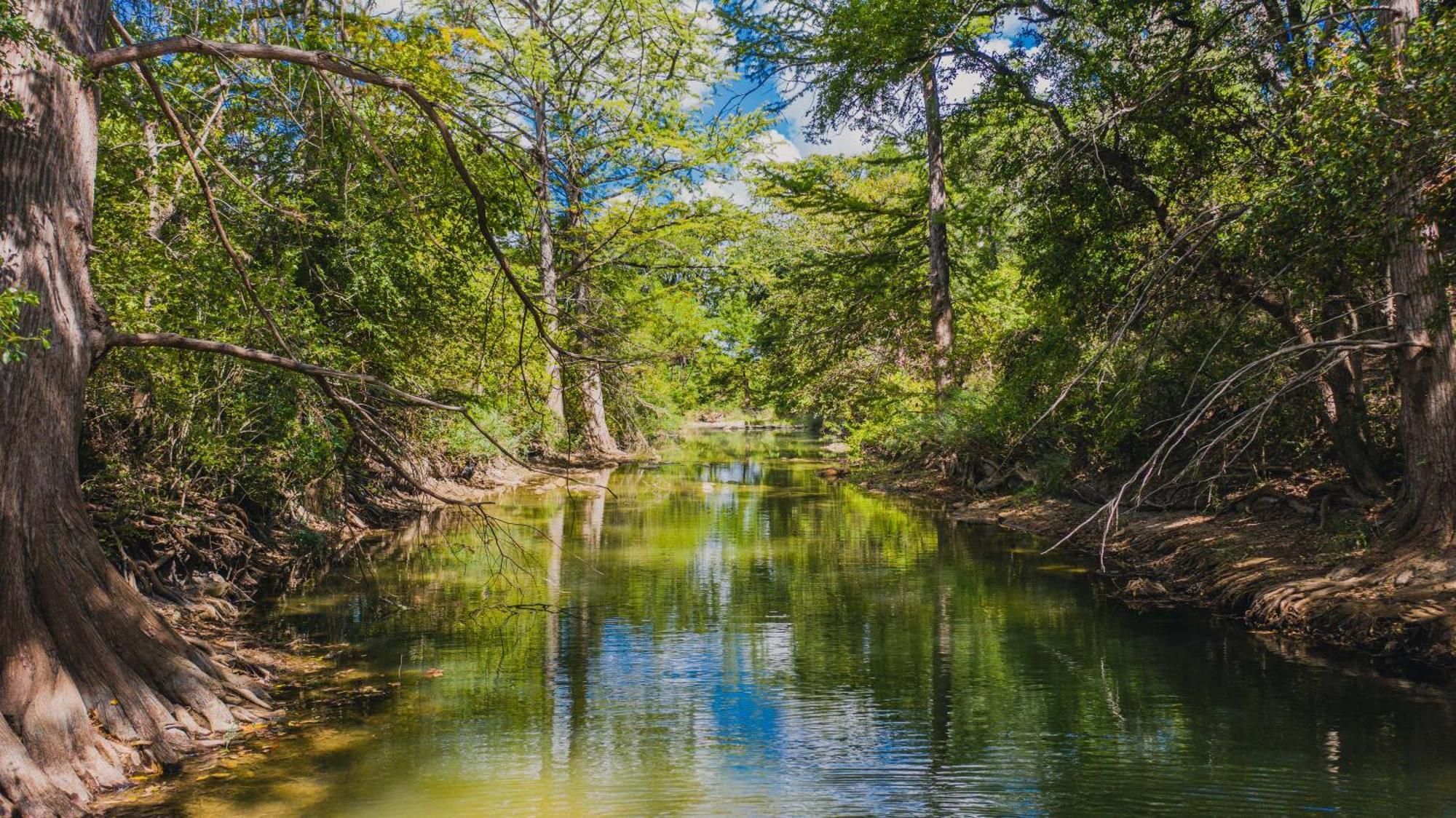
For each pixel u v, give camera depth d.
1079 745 6.49
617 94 23.33
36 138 6.10
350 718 7.07
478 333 13.80
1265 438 13.71
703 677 8.22
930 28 17.22
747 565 13.73
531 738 6.66
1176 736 6.65
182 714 6.39
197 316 9.65
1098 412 15.39
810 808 5.43
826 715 7.19
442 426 19.05
